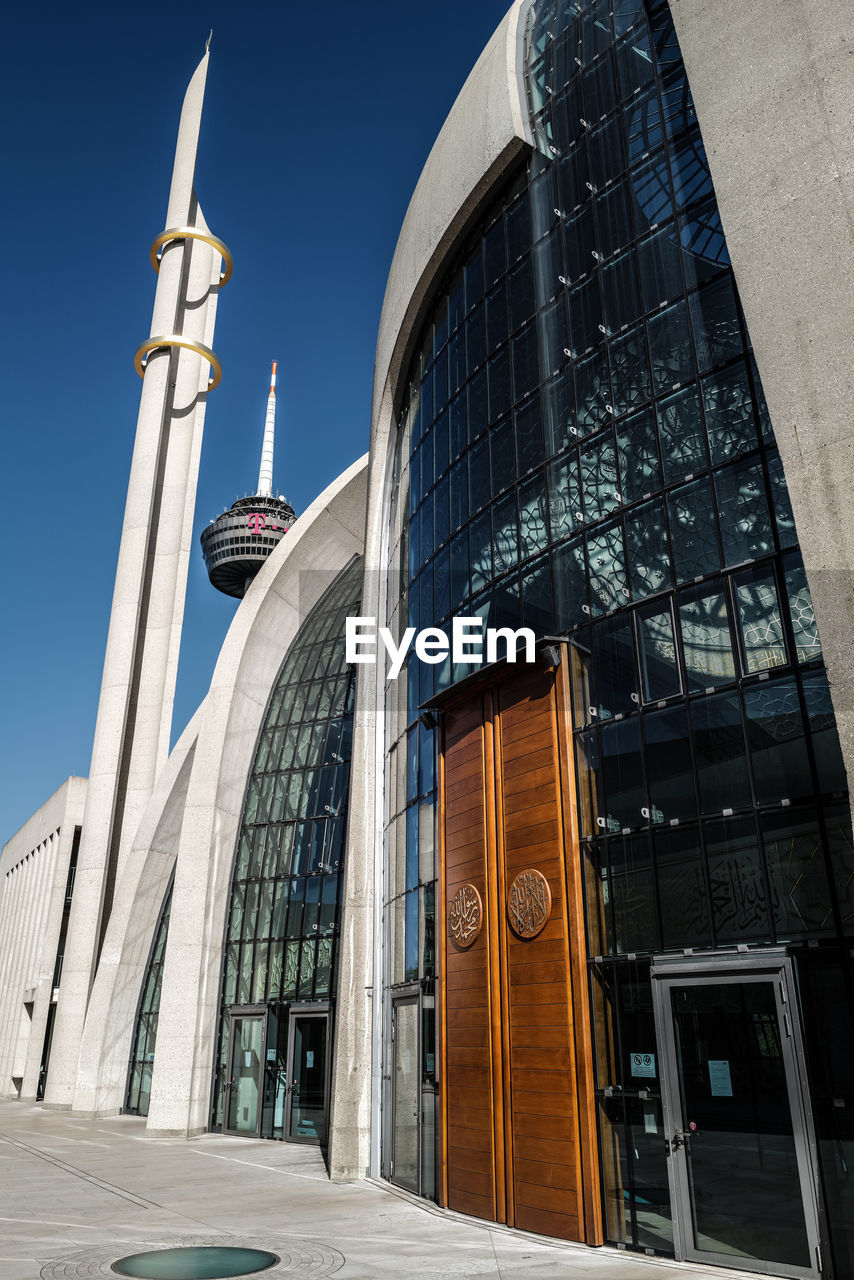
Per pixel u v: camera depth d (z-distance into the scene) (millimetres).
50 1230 10641
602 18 14641
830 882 8539
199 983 23859
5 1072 48062
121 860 34094
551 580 12641
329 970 23297
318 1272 8414
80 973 32094
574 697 11469
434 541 16578
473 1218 11188
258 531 102562
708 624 10273
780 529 9859
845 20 9711
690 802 9875
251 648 27953
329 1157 16984
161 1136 22266
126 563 37219
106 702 35344
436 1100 12891
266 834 26609
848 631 8172
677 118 12727
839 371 8844
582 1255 9062
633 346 12297
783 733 9273
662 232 12352
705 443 10922
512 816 11820
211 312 43219
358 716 18344
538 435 13711
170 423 40562
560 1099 10133
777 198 9805
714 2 11023
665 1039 9305
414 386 19250
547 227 14703
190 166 44375
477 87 17000
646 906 9961
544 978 10703
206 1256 9180
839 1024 8156
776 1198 8133
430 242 17750
